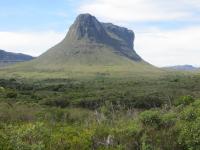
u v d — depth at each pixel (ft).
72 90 313.12
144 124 56.85
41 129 54.90
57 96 219.20
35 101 190.90
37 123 56.29
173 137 52.65
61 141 53.42
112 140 53.57
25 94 229.25
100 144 53.62
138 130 54.29
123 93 260.21
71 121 87.81
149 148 50.55
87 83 456.86
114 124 66.23
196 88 331.57
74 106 193.47
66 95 231.50
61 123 79.30
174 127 54.34
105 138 54.85
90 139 54.34
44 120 81.97
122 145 52.70
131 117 70.85
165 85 372.99
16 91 237.45
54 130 62.08
